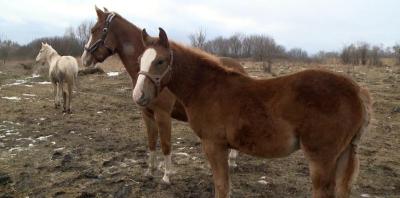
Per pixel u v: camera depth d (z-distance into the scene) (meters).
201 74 4.17
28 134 8.23
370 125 3.69
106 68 22.47
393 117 9.46
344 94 3.55
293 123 3.61
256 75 16.88
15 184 5.54
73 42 34.38
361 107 3.59
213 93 4.06
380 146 7.23
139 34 5.66
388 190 5.30
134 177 5.73
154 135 5.68
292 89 3.63
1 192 5.32
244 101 3.85
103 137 8.00
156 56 4.00
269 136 3.73
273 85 3.79
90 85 15.41
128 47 5.65
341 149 3.61
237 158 6.62
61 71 10.37
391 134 8.02
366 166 6.17
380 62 25.89
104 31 5.70
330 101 3.53
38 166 6.18
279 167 6.19
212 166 4.15
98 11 5.79
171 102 5.30
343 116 3.52
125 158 6.62
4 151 7.05
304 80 3.63
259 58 31.53
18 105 11.44
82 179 5.68
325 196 3.63
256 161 6.48
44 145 7.41
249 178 5.73
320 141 3.56
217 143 4.07
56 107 11.16
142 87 3.96
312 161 3.63
